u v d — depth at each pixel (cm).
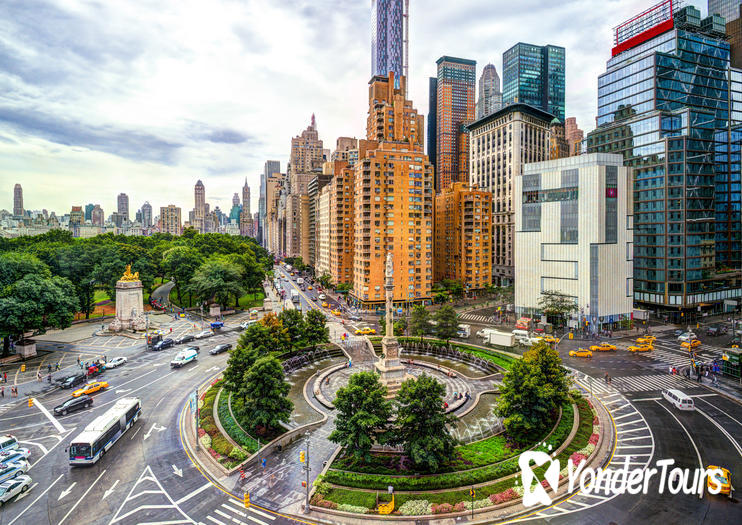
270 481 4278
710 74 14275
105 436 4831
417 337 9956
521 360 5319
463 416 5828
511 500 3881
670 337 10244
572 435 5088
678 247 11988
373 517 3700
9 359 8275
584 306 10800
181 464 4603
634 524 3600
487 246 16562
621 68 14438
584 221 10769
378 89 16162
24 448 4884
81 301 11675
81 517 3734
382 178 13375
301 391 6819
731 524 3581
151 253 15638
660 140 12288
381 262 13575
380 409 4572
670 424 5500
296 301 14838
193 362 8256
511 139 18475
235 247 19900
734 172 13988
